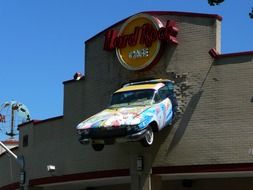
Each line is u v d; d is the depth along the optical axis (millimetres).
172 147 24969
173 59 25531
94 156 27516
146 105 24266
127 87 25500
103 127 23359
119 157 26391
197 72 25016
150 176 25172
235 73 24312
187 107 24984
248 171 23547
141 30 26219
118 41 26906
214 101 24516
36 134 31609
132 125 22938
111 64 27422
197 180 27656
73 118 29047
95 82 28109
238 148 23797
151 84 25203
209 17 25125
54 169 29547
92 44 28531
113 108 24906
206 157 24312
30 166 31750
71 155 28844
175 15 25766
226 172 24016
